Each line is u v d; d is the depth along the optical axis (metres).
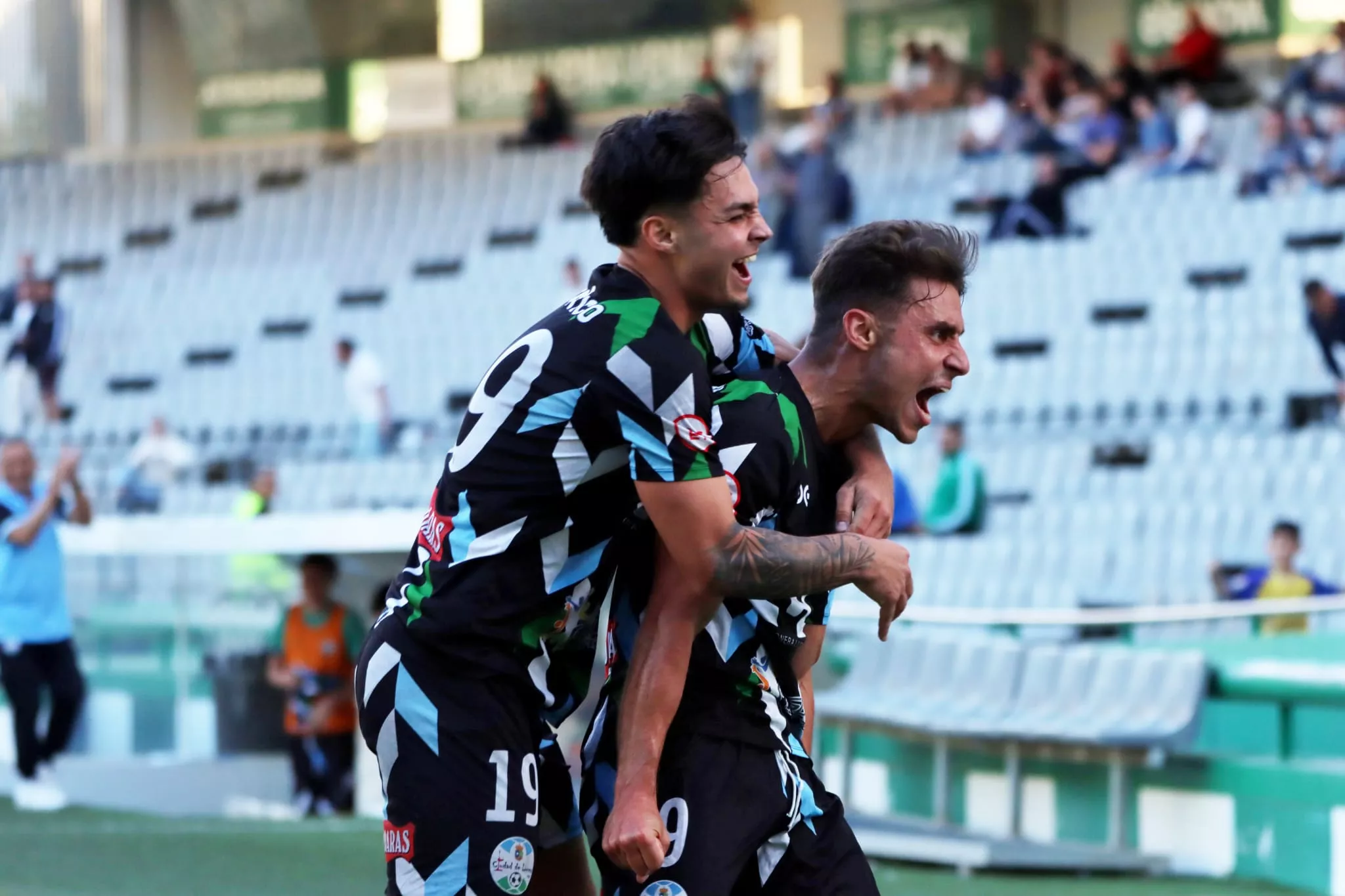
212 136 78.50
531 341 8.36
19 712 26.88
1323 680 19.66
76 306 66.56
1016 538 36.12
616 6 70.56
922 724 22.84
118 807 27.84
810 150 49.59
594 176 8.41
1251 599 28.50
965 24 64.00
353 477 46.12
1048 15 63.88
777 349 9.68
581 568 8.48
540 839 9.23
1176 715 20.92
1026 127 52.41
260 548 26.73
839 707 24.98
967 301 46.81
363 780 27.56
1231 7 59.81
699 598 8.39
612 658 9.03
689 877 8.47
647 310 8.24
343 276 63.66
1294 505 35.09
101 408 60.84
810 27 68.12
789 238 50.28
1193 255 45.59
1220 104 52.38
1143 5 61.78
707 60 58.62
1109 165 49.97
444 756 8.33
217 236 68.31
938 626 25.08
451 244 63.19
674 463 8.11
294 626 27.72
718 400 8.68
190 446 52.62
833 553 8.31
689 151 8.19
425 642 8.38
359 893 19.77
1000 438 41.78
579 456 8.25
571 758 20.81
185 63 80.19
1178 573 34.31
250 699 29.58
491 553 8.29
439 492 8.53
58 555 27.11
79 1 80.25
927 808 24.41
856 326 8.90
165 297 65.44
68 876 20.62
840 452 9.27
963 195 51.28
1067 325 45.41
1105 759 21.64
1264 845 19.91
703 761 8.64
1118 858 20.83
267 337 62.12
